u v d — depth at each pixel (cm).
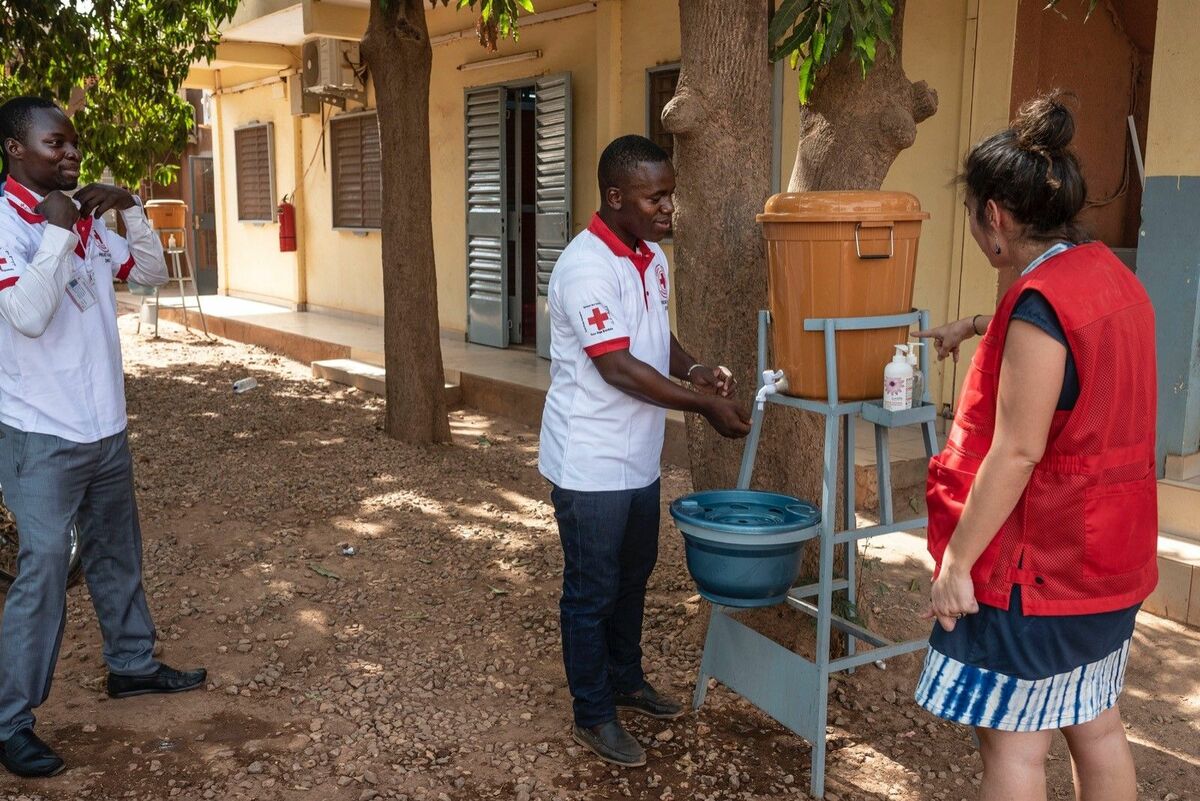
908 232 281
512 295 992
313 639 407
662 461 679
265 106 1356
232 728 338
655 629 411
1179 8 439
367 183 1170
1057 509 205
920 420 283
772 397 303
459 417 816
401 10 672
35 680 309
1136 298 208
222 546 511
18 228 297
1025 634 210
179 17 820
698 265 365
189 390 925
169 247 1270
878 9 311
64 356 307
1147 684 371
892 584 451
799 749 323
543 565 489
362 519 560
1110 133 714
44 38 723
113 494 335
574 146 873
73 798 296
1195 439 470
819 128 371
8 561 438
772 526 283
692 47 353
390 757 320
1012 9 575
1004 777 222
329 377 967
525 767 314
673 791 301
